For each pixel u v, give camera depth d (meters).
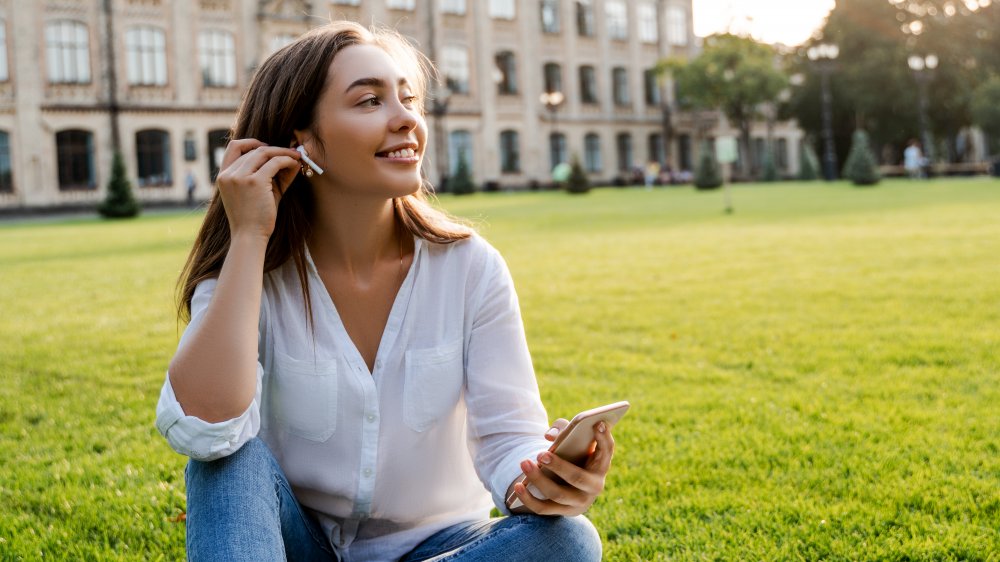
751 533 2.75
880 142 54.44
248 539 1.46
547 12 47.75
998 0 54.09
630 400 4.42
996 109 48.75
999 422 3.76
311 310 1.76
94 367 5.62
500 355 1.82
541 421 1.82
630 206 25.58
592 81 49.59
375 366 1.77
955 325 5.96
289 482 1.82
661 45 52.25
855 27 52.53
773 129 59.44
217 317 1.57
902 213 17.45
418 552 1.83
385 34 1.90
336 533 1.84
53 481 3.45
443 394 1.80
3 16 33.19
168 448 3.86
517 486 1.56
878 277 8.54
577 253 12.45
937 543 2.57
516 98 46.31
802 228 15.10
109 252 15.34
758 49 49.69
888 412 3.98
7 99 33.31
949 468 3.23
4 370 5.60
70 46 34.38
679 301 7.66
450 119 43.88
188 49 36.47
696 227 16.56
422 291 1.80
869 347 5.39
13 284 10.68
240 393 1.54
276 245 1.77
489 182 44.75
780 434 3.74
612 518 2.95
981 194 23.50
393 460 1.79
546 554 1.56
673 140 52.94
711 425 3.91
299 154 1.69
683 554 2.61
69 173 34.62
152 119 35.84
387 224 1.80
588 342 6.00
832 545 2.61
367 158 1.70
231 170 1.64
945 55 52.72
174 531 2.90
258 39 37.72
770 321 6.48
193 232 20.00
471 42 44.66
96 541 2.82
